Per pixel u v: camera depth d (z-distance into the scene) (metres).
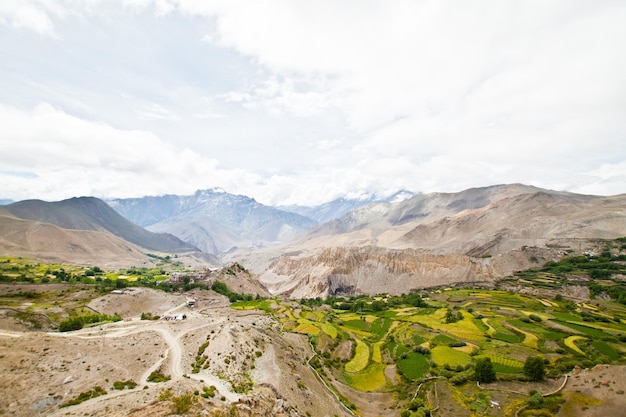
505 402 77.00
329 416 75.38
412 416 75.69
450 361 103.94
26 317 118.31
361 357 116.62
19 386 55.09
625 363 92.88
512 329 130.00
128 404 51.50
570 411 69.31
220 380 68.62
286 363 90.94
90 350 74.00
